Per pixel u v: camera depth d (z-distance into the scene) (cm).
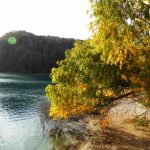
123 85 1490
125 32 1053
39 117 4578
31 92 8469
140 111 3788
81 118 3953
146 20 1135
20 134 3534
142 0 1114
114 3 1007
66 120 3941
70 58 1684
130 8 1028
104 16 1033
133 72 1406
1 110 5394
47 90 1864
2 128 3897
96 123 3575
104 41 1087
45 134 3403
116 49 1112
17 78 14638
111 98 1694
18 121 4378
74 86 1747
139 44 1193
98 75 1401
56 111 1888
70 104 1853
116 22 1030
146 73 1309
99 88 1619
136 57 1305
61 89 1831
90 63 1406
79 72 1631
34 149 2927
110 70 1389
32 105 5956
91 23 1098
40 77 16188
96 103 1770
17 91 8656
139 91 1552
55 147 2902
